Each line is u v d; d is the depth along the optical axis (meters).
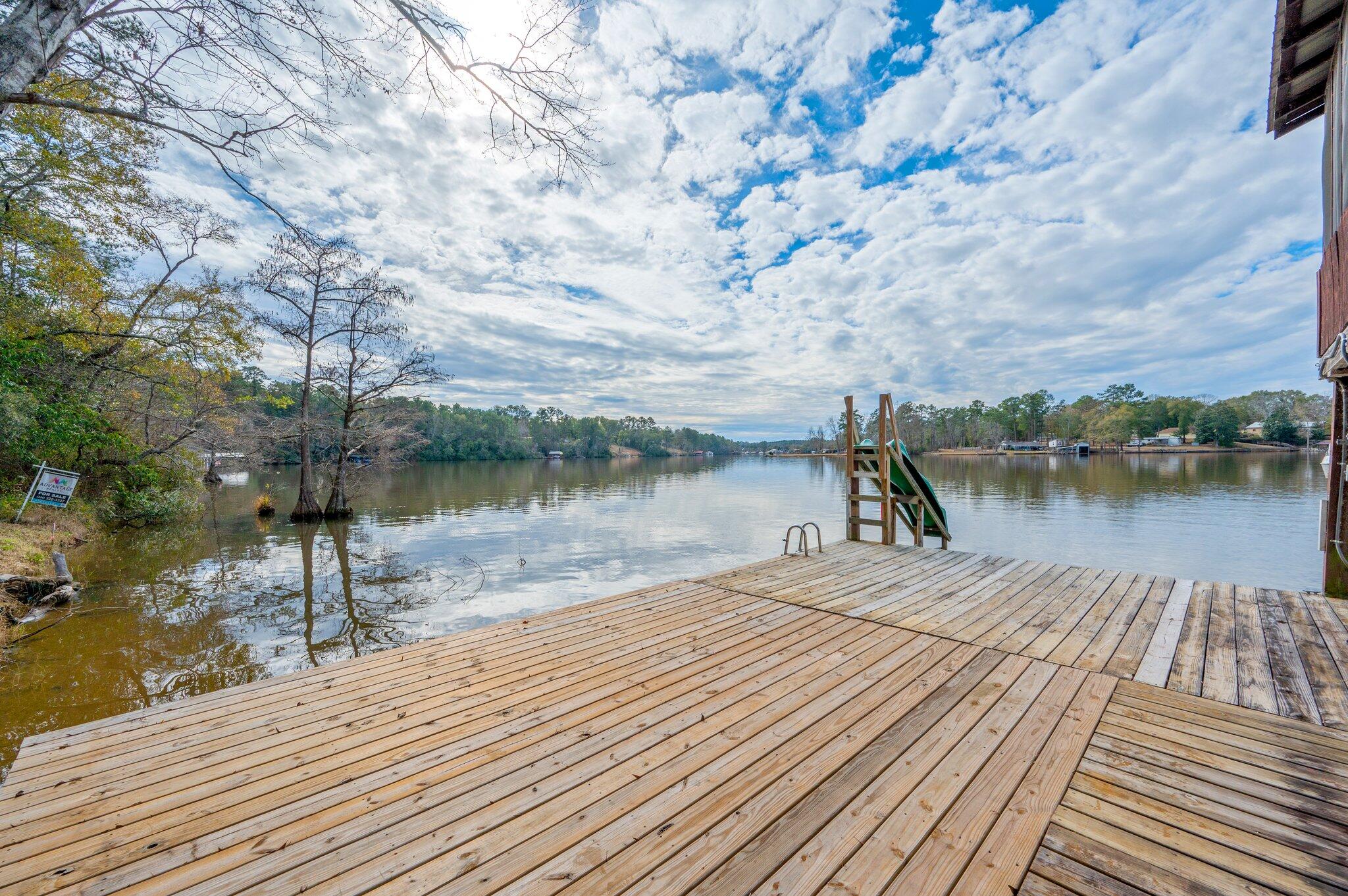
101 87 4.13
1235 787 2.13
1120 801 2.05
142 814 2.01
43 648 6.32
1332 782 2.15
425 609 7.92
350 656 6.14
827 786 2.16
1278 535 13.83
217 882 1.69
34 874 1.71
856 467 8.08
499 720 2.74
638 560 11.35
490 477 40.41
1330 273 5.00
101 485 14.07
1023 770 2.26
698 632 4.07
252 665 5.88
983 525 15.86
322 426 16.39
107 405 13.63
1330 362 4.45
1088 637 3.88
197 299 14.13
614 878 1.69
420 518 17.64
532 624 4.28
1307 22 4.70
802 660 3.51
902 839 1.85
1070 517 17.19
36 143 10.08
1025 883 1.66
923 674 3.27
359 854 1.81
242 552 11.89
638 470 57.62
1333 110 4.93
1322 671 3.25
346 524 16.20
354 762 2.36
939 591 5.18
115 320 13.29
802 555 6.85
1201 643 3.73
